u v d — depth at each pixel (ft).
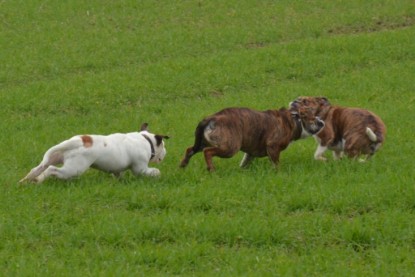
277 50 89.04
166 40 94.79
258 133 49.75
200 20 103.30
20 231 39.86
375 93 74.64
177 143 58.44
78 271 35.27
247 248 38.55
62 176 45.37
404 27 99.50
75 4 109.40
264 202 43.73
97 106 72.23
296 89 76.54
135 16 105.09
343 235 39.47
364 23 100.83
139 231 39.63
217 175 48.47
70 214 42.09
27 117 68.90
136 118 67.77
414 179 47.21
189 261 36.86
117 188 45.47
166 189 45.57
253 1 110.93
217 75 80.74
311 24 100.32
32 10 106.93
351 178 47.67
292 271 35.53
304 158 53.78
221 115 48.80
